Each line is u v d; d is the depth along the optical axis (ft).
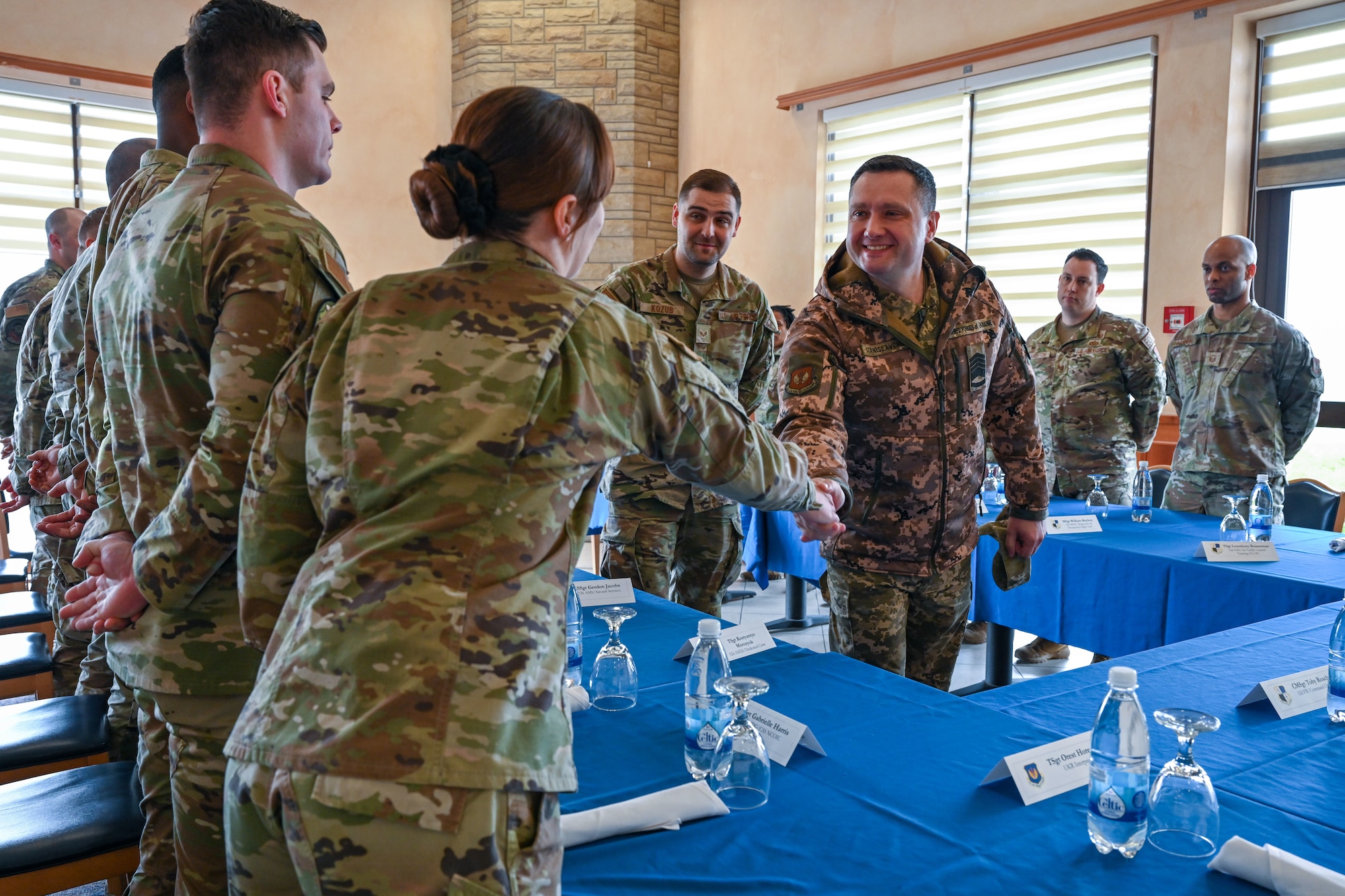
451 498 2.78
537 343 2.92
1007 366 7.21
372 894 2.49
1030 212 17.03
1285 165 14.10
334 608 2.71
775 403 15.25
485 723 2.57
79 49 18.35
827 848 3.52
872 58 19.04
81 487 6.04
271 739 2.64
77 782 5.32
